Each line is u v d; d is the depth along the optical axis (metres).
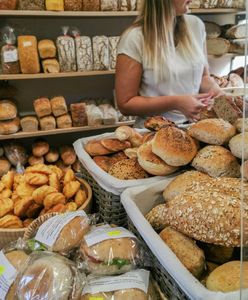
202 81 1.68
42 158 2.35
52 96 2.54
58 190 0.94
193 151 0.84
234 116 0.89
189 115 1.29
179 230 0.65
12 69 2.07
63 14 2.10
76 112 2.31
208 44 2.66
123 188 0.81
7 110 2.15
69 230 0.68
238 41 2.62
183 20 1.54
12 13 2.00
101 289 0.58
